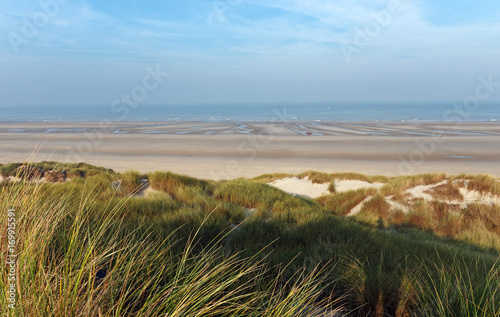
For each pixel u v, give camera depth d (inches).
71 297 64.4
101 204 204.2
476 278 138.3
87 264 74.1
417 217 443.5
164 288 77.2
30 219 85.6
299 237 215.5
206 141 2092.8
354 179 721.0
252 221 243.1
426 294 115.0
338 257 163.5
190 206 289.7
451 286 119.2
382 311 112.5
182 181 425.1
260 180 818.8
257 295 99.0
